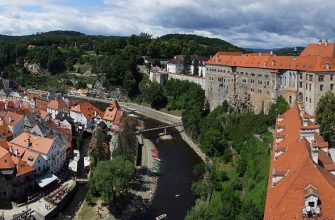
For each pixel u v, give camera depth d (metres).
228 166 163.62
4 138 174.12
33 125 182.50
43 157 145.50
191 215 101.88
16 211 124.50
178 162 176.50
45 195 135.00
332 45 180.00
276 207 62.53
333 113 133.62
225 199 108.00
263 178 128.62
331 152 123.50
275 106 184.38
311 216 59.72
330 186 63.69
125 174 130.75
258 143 162.62
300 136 93.12
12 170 129.62
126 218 127.12
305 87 170.88
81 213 128.62
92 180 134.75
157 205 135.88
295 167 72.25
